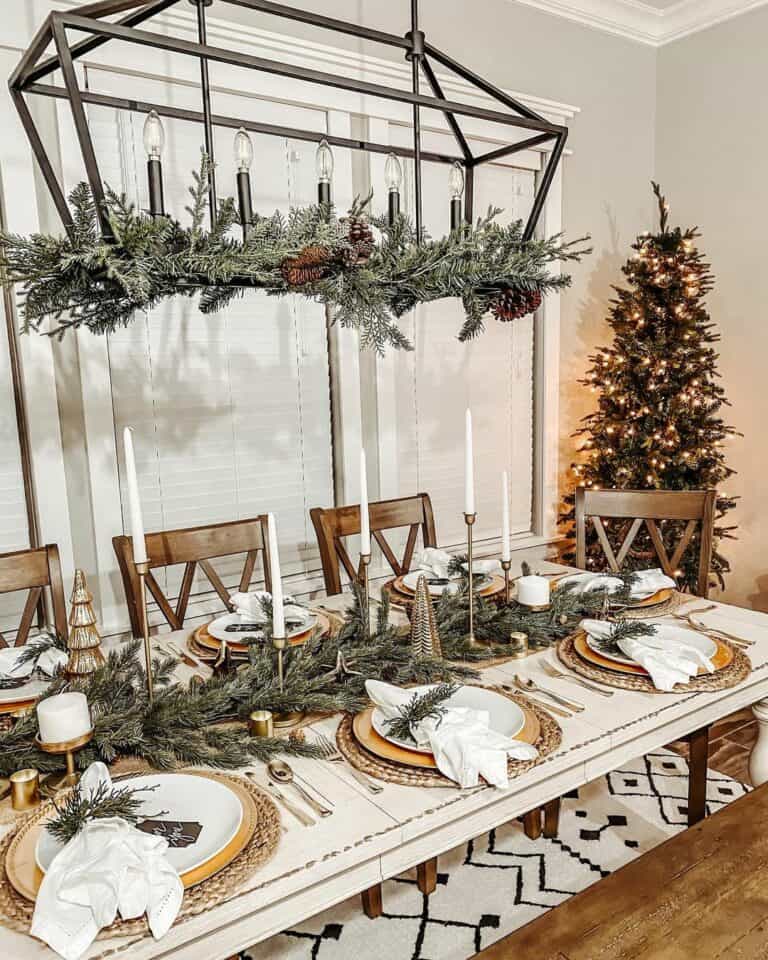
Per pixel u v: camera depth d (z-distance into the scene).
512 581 2.15
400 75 2.84
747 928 1.11
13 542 2.36
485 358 3.36
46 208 2.25
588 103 3.49
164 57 2.36
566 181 3.46
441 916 1.89
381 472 3.01
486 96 3.08
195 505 2.66
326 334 2.88
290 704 1.34
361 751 1.24
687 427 3.18
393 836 1.03
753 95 3.39
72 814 0.95
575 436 3.62
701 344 3.61
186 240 1.27
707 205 3.63
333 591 2.36
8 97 2.15
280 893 0.94
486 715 1.22
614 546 3.32
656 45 3.72
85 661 1.45
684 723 1.41
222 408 2.68
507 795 1.17
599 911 1.15
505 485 1.80
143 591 1.33
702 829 1.36
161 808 1.09
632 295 3.29
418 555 2.52
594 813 2.29
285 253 1.29
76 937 0.83
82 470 2.39
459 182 1.70
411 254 1.46
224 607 2.68
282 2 2.56
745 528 3.65
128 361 2.48
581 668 1.54
